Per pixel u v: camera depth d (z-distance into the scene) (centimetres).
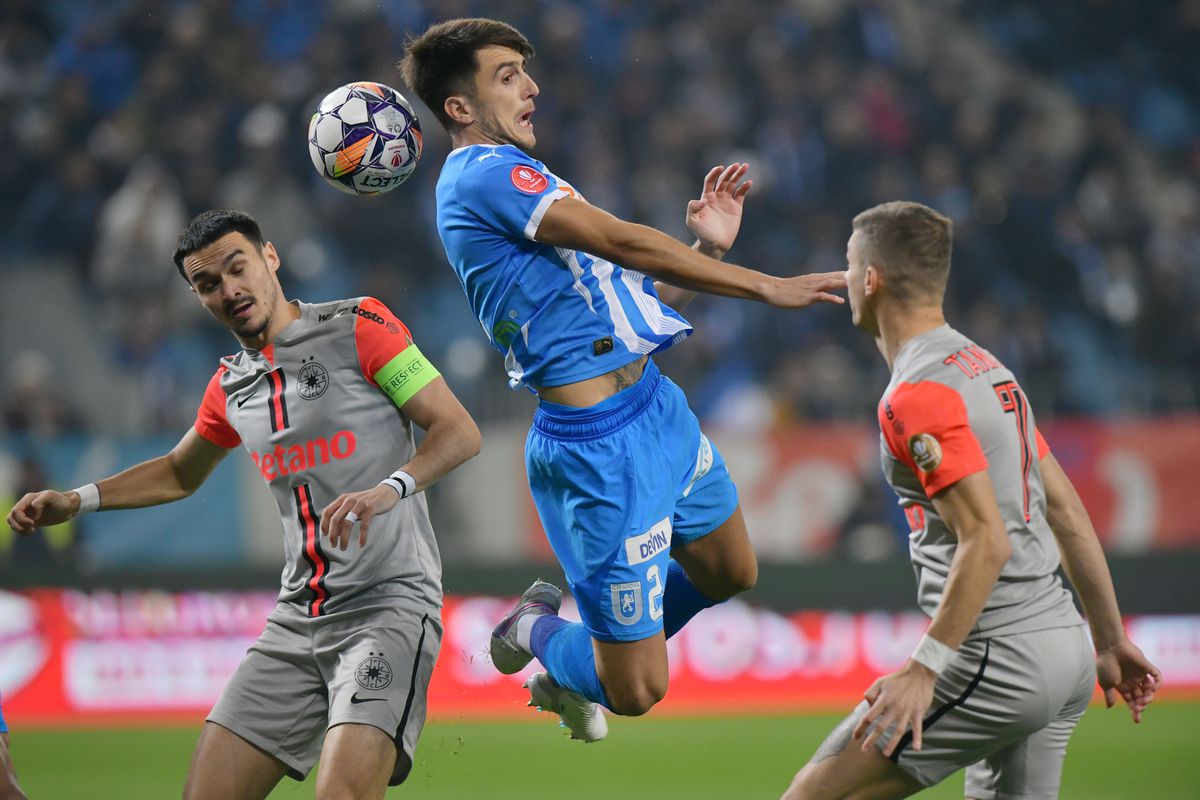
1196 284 5497
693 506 1680
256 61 5259
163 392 4531
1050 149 5925
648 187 5256
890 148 5697
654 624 1591
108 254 4753
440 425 1453
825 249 5256
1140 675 1452
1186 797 2434
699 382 4775
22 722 3328
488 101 1577
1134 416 4850
